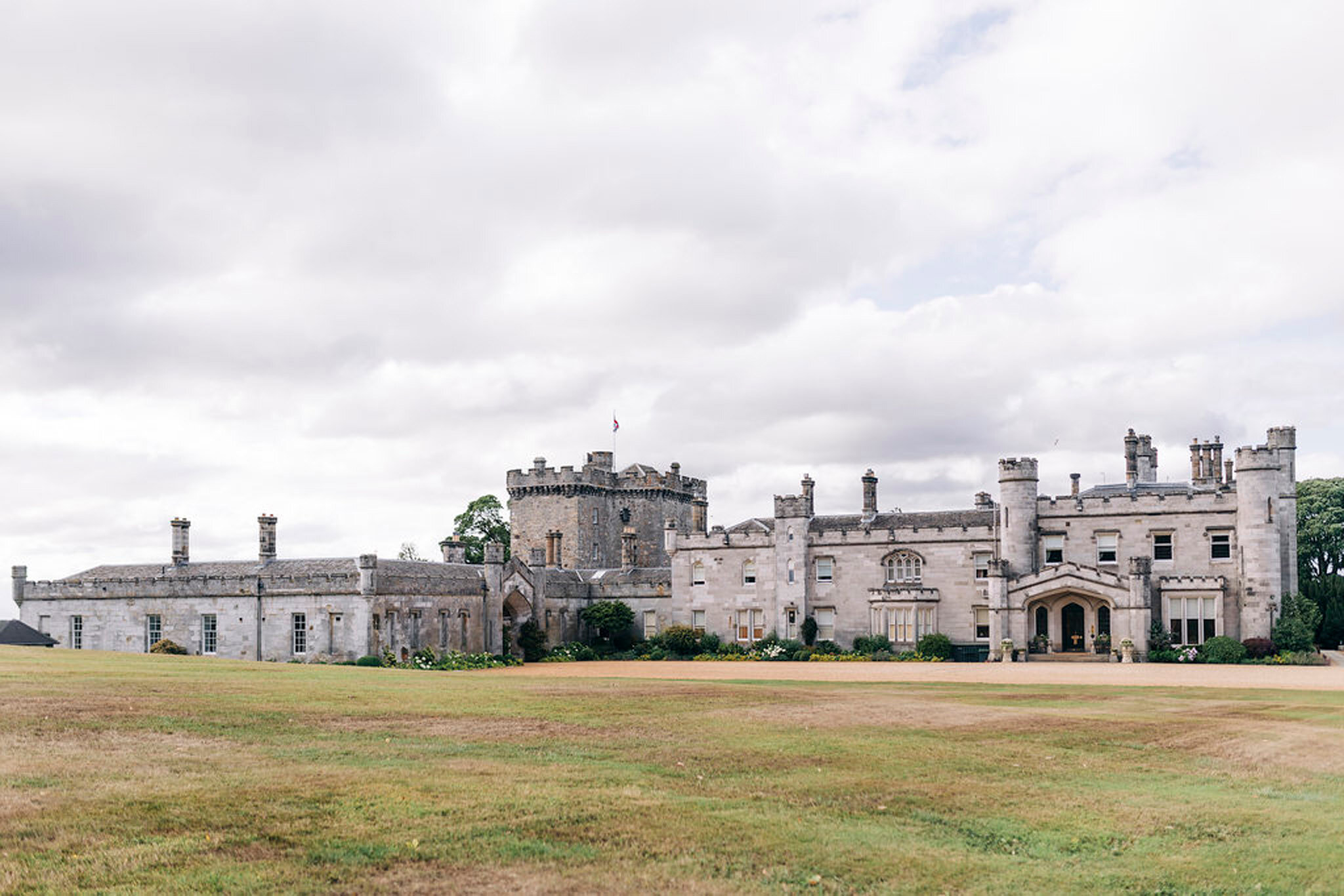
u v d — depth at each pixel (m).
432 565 78.88
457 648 76.88
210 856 15.68
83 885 14.43
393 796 19.28
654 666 72.88
